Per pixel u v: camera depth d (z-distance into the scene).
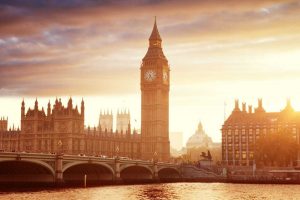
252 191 166.62
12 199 122.38
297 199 138.50
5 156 140.75
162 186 191.00
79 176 197.75
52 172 160.88
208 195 148.75
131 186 186.00
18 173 170.38
